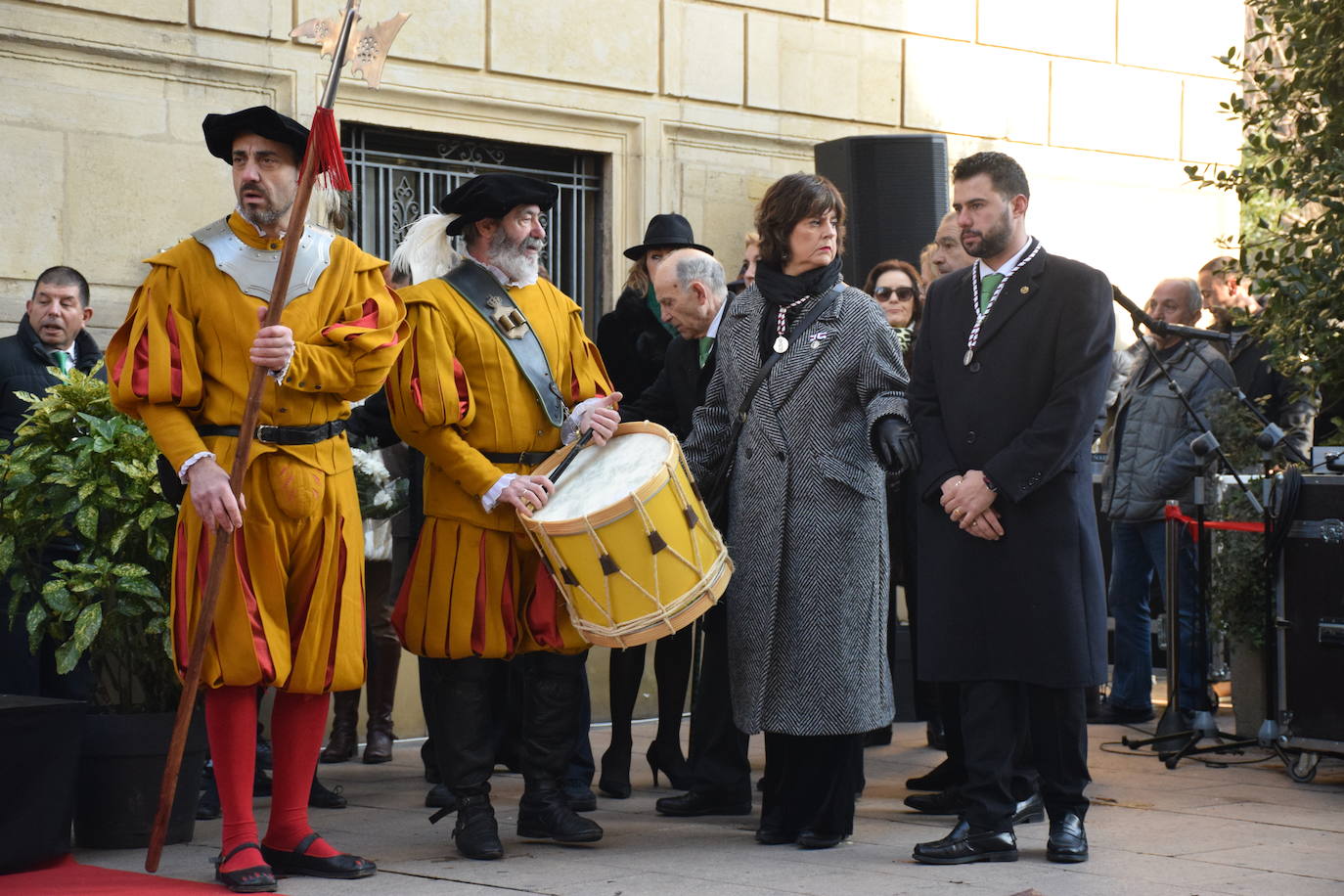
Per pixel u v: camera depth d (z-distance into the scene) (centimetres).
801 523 453
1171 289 729
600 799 552
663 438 444
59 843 429
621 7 820
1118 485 726
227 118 414
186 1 693
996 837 437
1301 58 623
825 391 457
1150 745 657
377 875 422
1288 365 620
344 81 736
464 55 769
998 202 443
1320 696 573
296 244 393
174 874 425
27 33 655
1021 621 431
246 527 407
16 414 586
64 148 668
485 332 448
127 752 455
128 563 466
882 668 463
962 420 442
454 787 447
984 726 438
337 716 632
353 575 423
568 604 434
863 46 909
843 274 848
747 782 518
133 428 467
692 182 849
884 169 834
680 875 419
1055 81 984
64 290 592
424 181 784
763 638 452
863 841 468
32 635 469
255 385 392
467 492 443
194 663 397
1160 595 822
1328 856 445
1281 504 586
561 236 830
